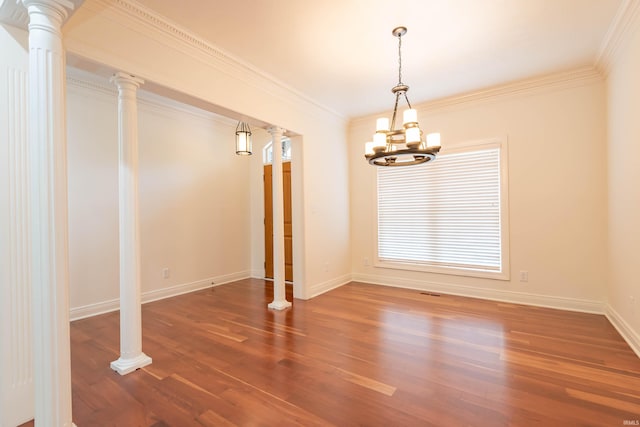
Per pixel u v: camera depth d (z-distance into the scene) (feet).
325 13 7.95
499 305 12.60
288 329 10.34
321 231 15.05
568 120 11.85
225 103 10.07
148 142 14.07
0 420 5.64
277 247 12.62
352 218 17.44
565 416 5.78
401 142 8.87
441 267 14.75
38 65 4.96
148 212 13.99
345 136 17.08
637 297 8.30
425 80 12.15
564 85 11.85
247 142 14.69
